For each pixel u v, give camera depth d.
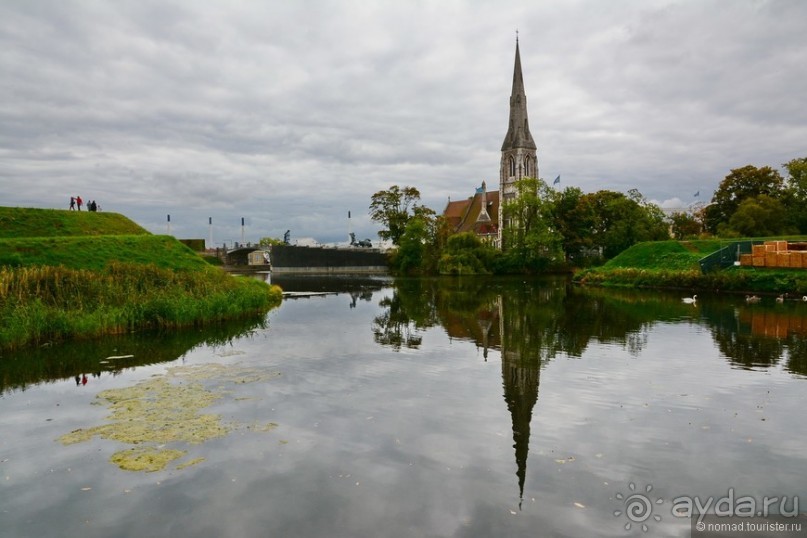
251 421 13.70
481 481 10.40
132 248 40.34
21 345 23.06
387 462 11.26
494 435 12.71
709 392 15.95
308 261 112.62
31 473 10.85
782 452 11.60
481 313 35.72
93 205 50.47
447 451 11.80
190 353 22.16
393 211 108.62
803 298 38.75
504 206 91.12
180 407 14.85
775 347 22.31
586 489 10.06
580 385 16.91
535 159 122.50
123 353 22.11
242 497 9.84
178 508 9.48
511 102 122.75
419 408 14.72
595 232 95.19
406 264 96.81
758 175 80.62
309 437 12.63
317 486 10.24
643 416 13.91
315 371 19.00
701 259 50.44
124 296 29.45
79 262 35.88
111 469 11.00
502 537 8.53
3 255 33.34
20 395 16.09
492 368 19.31
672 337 24.95
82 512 9.37
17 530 8.83
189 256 43.19
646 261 61.97
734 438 12.39
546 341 24.58
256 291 40.06
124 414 14.30
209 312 31.00
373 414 14.23
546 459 11.35
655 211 93.12
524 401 15.28
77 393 16.27
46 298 26.86
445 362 20.41
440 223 101.25
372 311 37.69
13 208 43.69
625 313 34.03
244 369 19.31
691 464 11.07
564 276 81.56
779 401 15.02
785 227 73.75
